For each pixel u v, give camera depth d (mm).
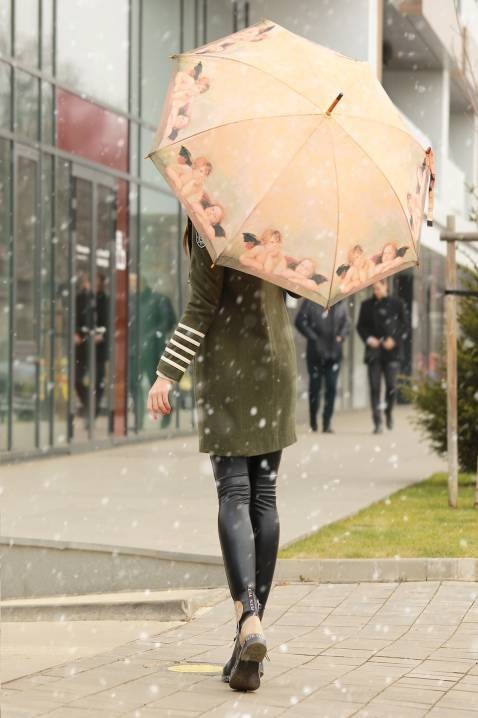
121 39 24938
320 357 28719
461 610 9336
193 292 7352
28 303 21062
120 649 8250
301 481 17672
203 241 6910
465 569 10562
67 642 8883
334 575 10625
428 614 9211
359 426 32188
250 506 7570
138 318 26000
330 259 6914
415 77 46938
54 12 21938
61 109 22281
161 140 7039
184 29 28500
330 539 12016
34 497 15453
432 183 7504
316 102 6969
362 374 43375
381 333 28891
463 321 16547
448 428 14742
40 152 21438
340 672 7484
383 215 7020
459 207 51344
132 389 25766
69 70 22594
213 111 6984
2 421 20297
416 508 14609
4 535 11867
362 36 33000
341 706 6688
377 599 9812
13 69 20438
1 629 9492
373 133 7055
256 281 7387
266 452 7414
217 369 7375
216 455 7422
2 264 20156
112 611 9727
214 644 8398
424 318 54344
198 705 6707
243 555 7176
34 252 21266
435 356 17000
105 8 24141
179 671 7547
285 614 9312
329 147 6910
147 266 26516
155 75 26781
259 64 7121
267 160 6852
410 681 7246
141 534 12156
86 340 23438
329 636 8531
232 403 7371
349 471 19297
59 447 22141
